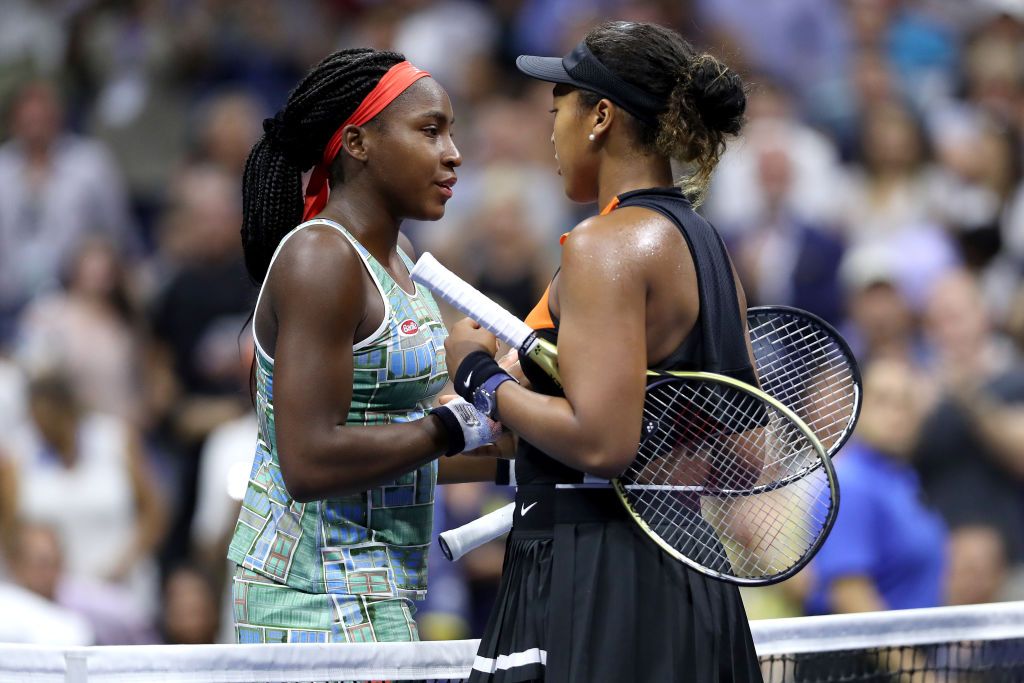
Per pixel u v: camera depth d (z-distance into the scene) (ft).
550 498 31.50
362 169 34.35
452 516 69.26
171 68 116.98
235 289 93.09
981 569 72.43
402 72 34.19
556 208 101.55
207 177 98.27
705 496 32.99
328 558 34.04
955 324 86.22
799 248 96.99
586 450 29.37
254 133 109.91
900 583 64.90
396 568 34.86
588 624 30.01
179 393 90.63
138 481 79.15
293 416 31.68
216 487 78.64
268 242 35.78
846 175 107.55
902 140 106.32
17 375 85.97
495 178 101.14
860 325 83.51
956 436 76.33
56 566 72.33
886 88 114.32
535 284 90.33
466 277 92.02
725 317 31.60
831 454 34.24
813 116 112.47
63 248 104.42
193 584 71.92
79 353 88.63
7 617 65.41
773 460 33.45
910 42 121.08
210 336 91.76
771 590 64.69
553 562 30.78
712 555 31.78
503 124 104.58
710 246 31.76
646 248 30.27
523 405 30.27
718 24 116.57
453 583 69.15
